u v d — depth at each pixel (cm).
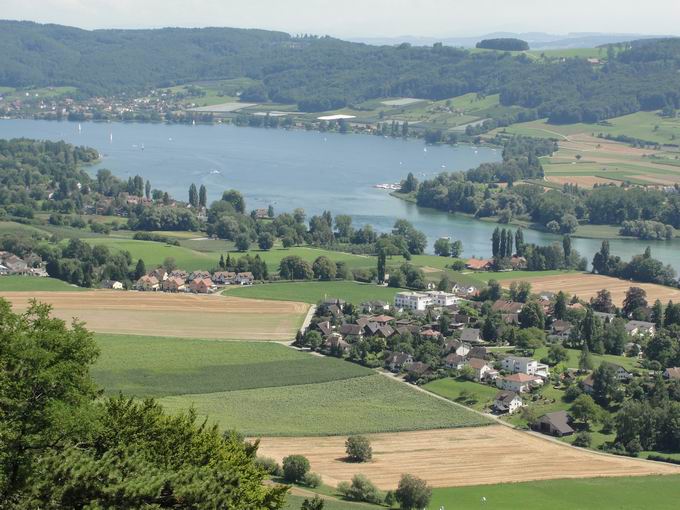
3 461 13775
